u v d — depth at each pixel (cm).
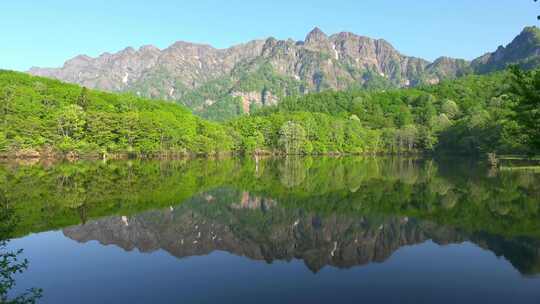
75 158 10131
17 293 1853
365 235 3030
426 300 1828
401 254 2556
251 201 4450
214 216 3653
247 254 2552
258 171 8138
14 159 9431
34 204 3909
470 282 2062
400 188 5400
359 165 10044
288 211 3909
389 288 1984
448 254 2539
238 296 1861
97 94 13650
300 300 1817
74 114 9962
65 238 2814
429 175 7081
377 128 19875
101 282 2017
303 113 19338
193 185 5666
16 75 13212
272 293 1902
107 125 10538
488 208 3909
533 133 1602
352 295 1891
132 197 4466
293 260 2439
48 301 1775
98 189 4972
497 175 6712
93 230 3050
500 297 1869
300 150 15462
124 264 2308
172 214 3681
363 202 4375
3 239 2472
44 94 11412
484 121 12900
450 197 4588
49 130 9738
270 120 17250
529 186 5322
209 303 1772
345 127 16862
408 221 3450
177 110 16525
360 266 2327
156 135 11400
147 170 7744
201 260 2414
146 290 1920
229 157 14012
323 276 2152
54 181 5600
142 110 13325
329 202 4394
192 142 12450
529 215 3588
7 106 9825
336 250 2650
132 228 3136
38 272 2145
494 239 2867
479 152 12700
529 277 2128
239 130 16100
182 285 1992
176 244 2748
